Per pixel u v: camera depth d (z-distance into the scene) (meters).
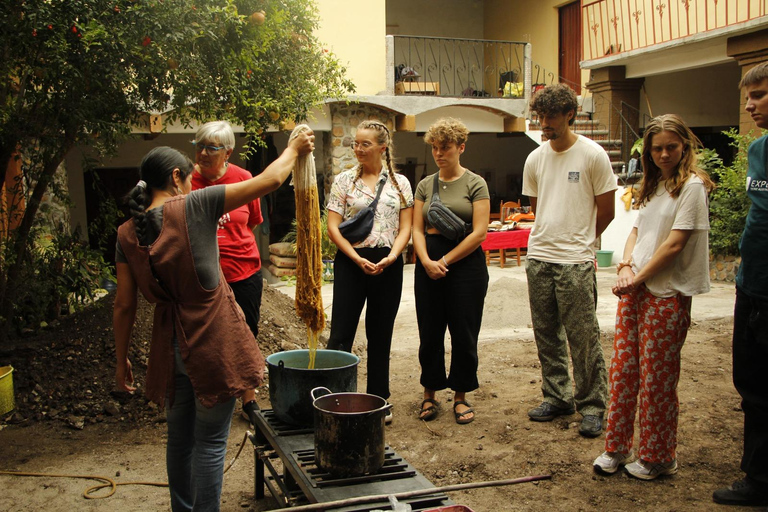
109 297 5.82
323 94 6.42
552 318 4.21
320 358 3.51
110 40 4.33
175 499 2.81
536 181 4.26
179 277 2.47
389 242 4.13
